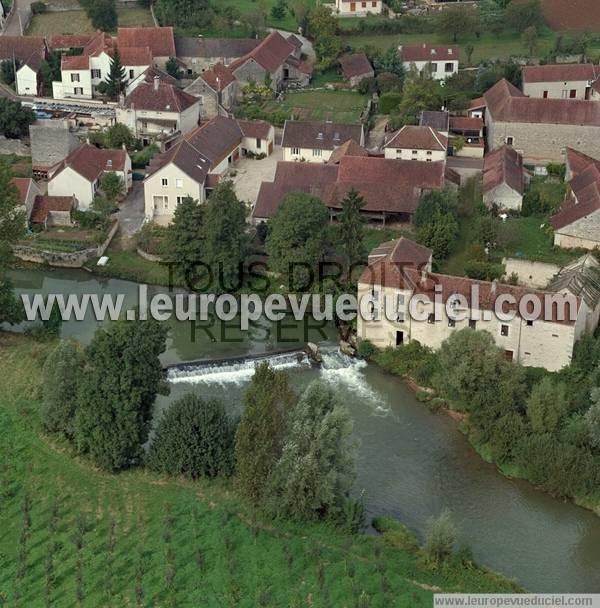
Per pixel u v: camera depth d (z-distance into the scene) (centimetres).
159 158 16025
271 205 14925
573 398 10612
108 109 19225
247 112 19262
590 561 8994
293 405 9469
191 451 9625
